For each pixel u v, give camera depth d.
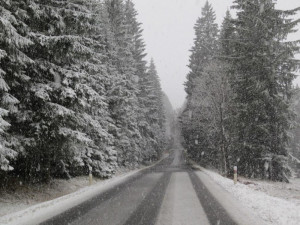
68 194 14.25
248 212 10.17
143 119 44.91
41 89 12.46
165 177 22.53
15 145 11.98
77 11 13.37
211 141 36.53
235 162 26.41
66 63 14.76
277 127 24.08
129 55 36.41
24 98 12.51
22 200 12.16
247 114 24.17
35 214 9.77
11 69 11.45
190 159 64.06
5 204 11.14
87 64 16.62
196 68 46.91
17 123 12.80
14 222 8.70
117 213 9.88
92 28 14.02
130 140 35.62
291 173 25.11
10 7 11.29
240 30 25.22
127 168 35.09
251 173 25.22
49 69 13.40
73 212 10.08
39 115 12.86
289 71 24.05
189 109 45.94
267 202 12.20
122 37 35.59
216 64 29.83
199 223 8.61
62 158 15.79
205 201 12.07
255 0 24.58
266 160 24.16
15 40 10.33
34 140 12.63
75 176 20.80
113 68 29.41
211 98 28.62
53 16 13.05
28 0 12.27
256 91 23.64
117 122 30.59
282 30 23.58
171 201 12.05
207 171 29.27
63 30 13.54
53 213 9.93
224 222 8.76
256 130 24.11
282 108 23.56
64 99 13.38
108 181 20.73
